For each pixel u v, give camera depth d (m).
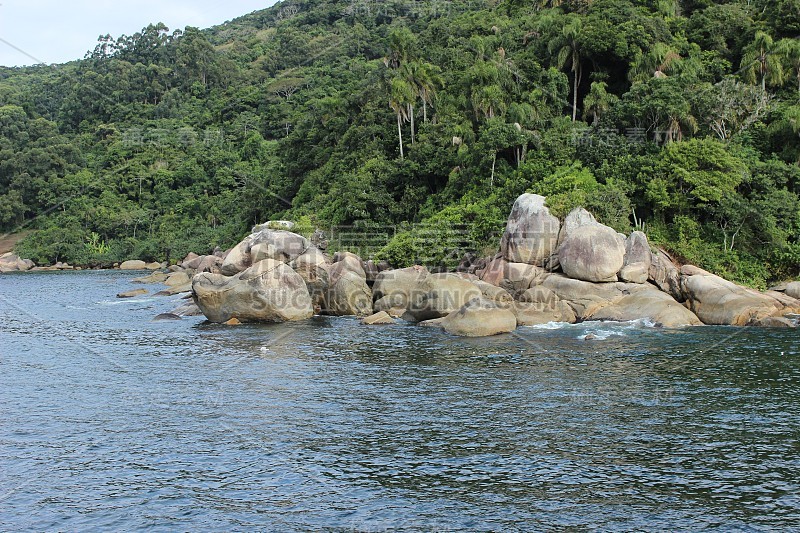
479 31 88.75
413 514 14.47
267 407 22.20
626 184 45.97
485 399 22.66
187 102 159.62
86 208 117.81
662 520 14.05
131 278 84.25
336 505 14.96
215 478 16.53
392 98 65.62
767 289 41.72
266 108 146.75
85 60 182.38
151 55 176.88
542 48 73.81
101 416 21.53
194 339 34.72
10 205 117.19
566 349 30.20
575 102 66.56
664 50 60.94
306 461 17.48
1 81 193.38
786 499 14.91
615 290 37.91
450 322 35.25
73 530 14.03
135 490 15.92
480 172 57.41
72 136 148.62
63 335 37.06
